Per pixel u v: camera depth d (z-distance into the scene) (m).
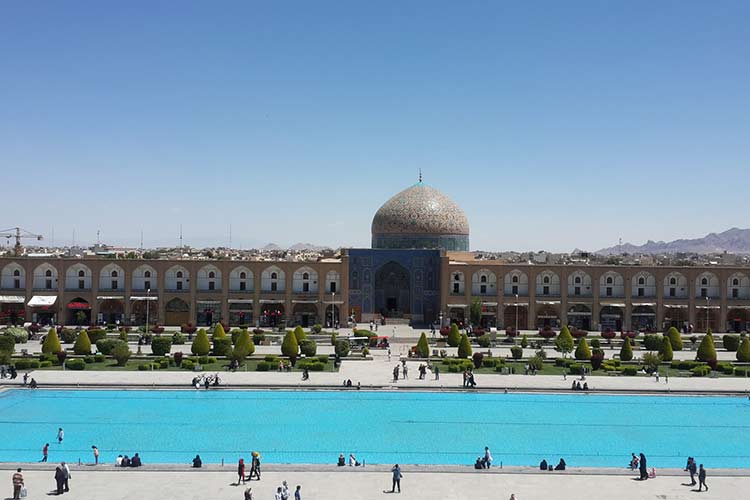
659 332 111.56
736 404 62.59
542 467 42.94
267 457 45.47
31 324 103.50
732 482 40.84
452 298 113.25
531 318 112.94
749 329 112.81
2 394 63.28
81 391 64.56
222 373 72.25
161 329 102.38
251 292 112.19
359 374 72.69
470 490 39.00
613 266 112.88
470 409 59.62
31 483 39.19
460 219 127.88
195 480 39.97
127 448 47.22
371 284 117.81
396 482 38.81
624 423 55.69
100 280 111.25
